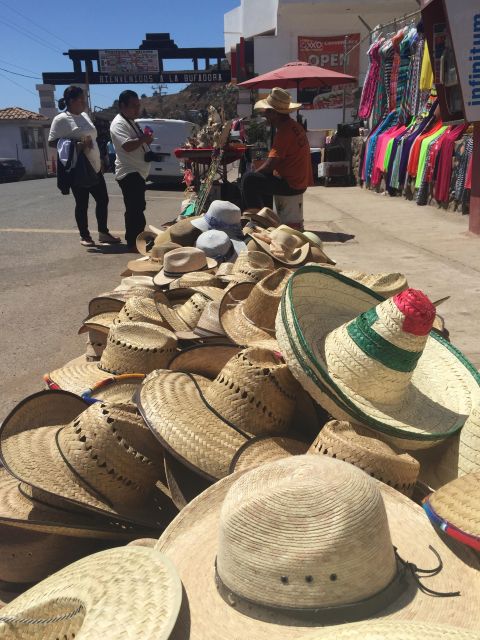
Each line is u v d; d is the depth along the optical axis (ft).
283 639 5.20
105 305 15.64
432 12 30.66
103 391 10.78
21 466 8.25
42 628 5.62
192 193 41.86
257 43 105.09
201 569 6.08
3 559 8.44
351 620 5.29
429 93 45.42
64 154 31.17
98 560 5.94
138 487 8.44
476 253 26.68
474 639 4.05
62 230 39.29
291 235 19.43
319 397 8.05
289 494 5.43
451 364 9.85
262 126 62.80
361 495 5.44
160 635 4.71
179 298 15.79
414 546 6.25
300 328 8.43
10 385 15.26
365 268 24.47
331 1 94.79
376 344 8.15
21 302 22.81
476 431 8.12
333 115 102.78
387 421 8.23
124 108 29.99
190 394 8.97
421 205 45.09
